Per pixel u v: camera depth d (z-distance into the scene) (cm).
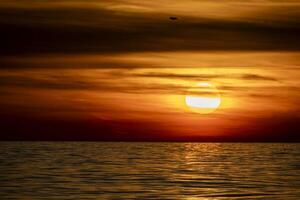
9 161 8506
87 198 4041
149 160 9294
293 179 5609
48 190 4475
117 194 4281
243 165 7956
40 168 6956
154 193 4372
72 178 5541
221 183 5175
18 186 4744
